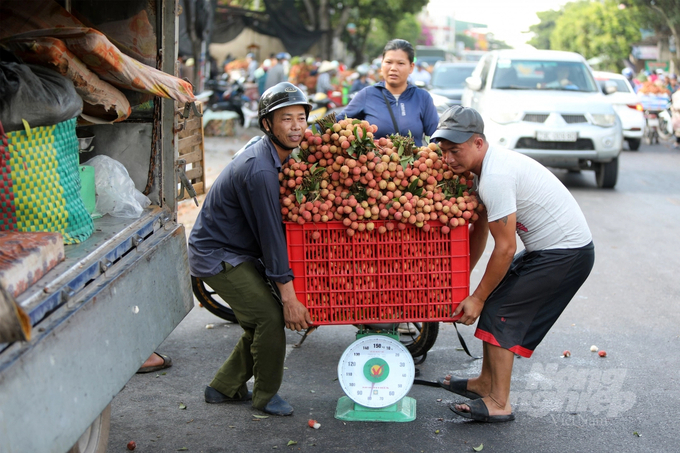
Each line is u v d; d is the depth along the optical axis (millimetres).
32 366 2043
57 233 2641
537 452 3268
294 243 3230
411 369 3570
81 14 3711
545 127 9516
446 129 3199
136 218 3500
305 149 3266
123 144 3842
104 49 3016
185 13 14406
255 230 3303
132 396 3885
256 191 3156
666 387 4008
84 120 3449
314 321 3301
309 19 25578
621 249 7074
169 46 3711
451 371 4305
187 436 3416
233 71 22422
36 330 2188
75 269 2592
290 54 24031
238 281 3391
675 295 5691
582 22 44062
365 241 3225
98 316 2520
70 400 2254
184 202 9047
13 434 1926
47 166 2811
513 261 3607
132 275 2896
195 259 3455
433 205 3191
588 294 5730
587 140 9594
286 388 4031
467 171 3357
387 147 3305
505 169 3260
